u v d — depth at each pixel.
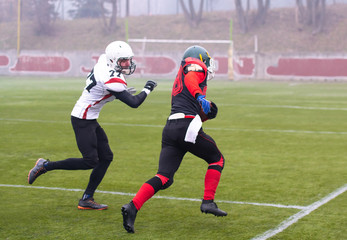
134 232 17.12
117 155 31.73
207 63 18.17
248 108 61.84
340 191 22.89
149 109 60.19
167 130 17.81
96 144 19.77
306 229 17.50
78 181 24.88
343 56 141.50
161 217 19.03
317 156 31.52
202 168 27.86
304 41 172.75
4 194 22.34
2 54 164.75
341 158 30.84
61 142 36.50
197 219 18.77
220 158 18.17
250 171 27.17
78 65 159.38
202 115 17.78
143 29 192.62
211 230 17.47
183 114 17.66
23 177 25.69
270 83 126.56
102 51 158.00
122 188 23.59
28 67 163.38
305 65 145.00
